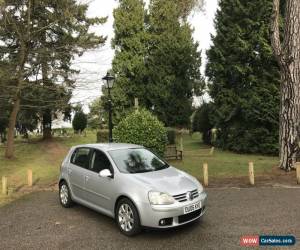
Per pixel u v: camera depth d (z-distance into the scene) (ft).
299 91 45.55
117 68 126.41
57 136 149.28
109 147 28.45
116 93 124.47
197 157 73.56
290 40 45.68
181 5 59.82
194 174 48.75
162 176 24.57
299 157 45.98
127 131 57.41
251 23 83.87
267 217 26.00
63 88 74.33
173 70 125.49
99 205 26.63
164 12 125.80
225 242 21.35
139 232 22.99
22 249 21.79
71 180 30.22
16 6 74.23
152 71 124.57
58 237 23.67
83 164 29.35
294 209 27.84
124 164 26.12
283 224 24.27
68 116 120.06
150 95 123.75
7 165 66.80
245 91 86.58
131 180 23.86
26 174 55.77
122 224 23.81
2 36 75.05
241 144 85.61
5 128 130.72
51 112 116.37
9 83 70.28
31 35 73.00
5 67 68.90
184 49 125.08
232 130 88.12
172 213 21.95
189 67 127.44
